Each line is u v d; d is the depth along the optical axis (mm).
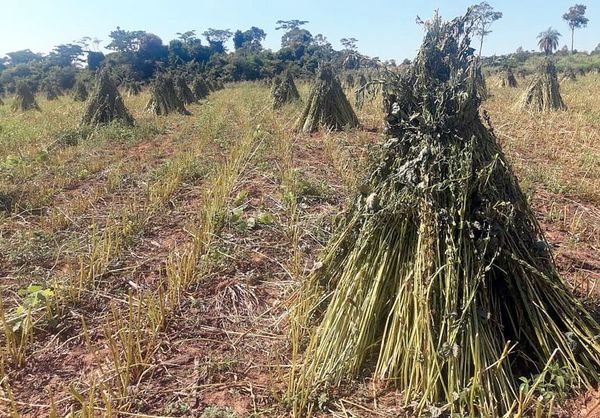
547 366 2605
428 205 2939
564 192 6609
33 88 48000
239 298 3975
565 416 2586
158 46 58750
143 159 8859
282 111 16859
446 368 2762
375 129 11883
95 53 62844
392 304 3020
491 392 2623
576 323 2971
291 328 3369
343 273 3195
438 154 2988
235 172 7168
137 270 4449
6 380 2959
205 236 4805
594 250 4785
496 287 2996
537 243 3096
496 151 3145
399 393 2824
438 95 3105
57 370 3143
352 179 6395
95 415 2727
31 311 3660
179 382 3014
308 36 57719
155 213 5828
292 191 6316
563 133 10898
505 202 2893
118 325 3312
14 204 6141
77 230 5418
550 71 15289
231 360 3158
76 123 14148
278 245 4910
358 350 2971
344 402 2781
